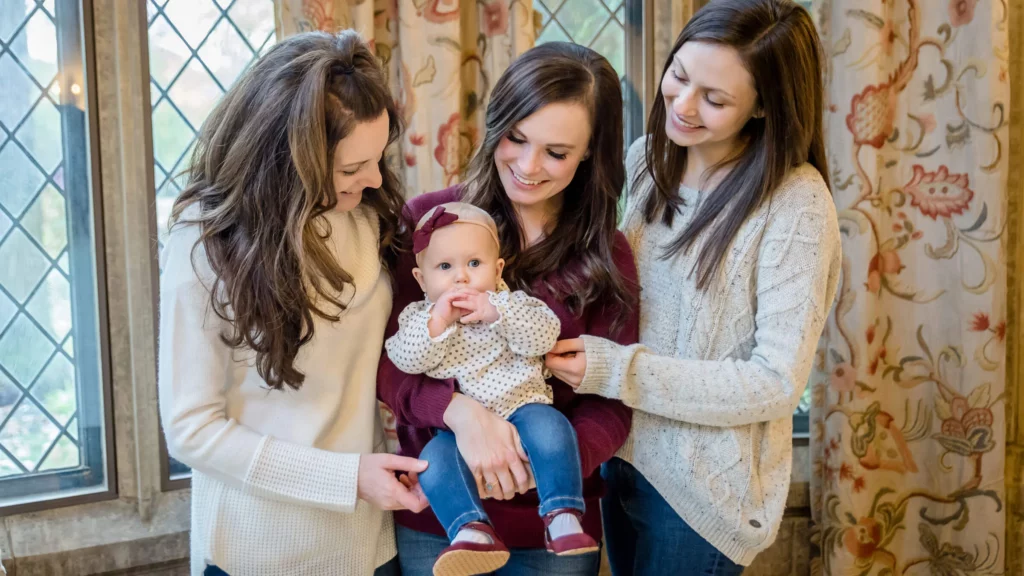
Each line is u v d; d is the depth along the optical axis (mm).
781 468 1517
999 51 2201
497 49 2191
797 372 1397
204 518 1396
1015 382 2443
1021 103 2377
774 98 1411
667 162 1606
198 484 1428
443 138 2129
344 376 1412
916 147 2338
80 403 2150
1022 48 2355
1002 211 2252
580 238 1522
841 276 2340
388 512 1530
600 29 2438
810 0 2461
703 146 1565
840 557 2398
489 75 2207
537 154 1402
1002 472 2324
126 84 2027
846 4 2244
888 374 2430
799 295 1408
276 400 1384
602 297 1527
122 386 2129
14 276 2053
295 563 1384
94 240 2070
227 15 2164
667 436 1533
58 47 2039
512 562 1513
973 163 2252
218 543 1375
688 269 1518
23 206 2047
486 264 1438
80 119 2074
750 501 1481
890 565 2467
